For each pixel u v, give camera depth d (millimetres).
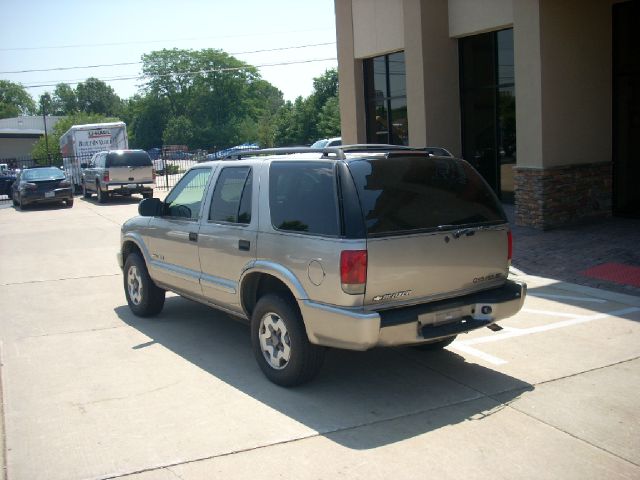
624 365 5844
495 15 14391
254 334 5707
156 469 4184
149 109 105688
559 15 12227
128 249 8164
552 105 12336
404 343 5008
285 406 5145
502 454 4301
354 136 19484
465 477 4023
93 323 7793
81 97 152750
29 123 92312
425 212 5164
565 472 4059
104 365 6230
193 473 4125
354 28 18891
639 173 12711
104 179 25141
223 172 6332
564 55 12359
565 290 8523
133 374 5953
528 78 12469
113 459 4328
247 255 5750
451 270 5238
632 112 12742
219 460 4285
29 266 12023
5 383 5809
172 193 7156
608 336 6641
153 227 7332
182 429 4762
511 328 7027
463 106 16234
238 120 103000
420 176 5293
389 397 5301
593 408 4980
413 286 5043
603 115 12906
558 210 12516
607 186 13031
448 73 15938
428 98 15812
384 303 4953
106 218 19953
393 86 18234
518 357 6148
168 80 104750
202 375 5883
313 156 5422
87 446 4523
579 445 4406
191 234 6574
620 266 9430
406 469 4129
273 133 72500
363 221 4836
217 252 6176
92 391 5555
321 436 4609
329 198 5023
